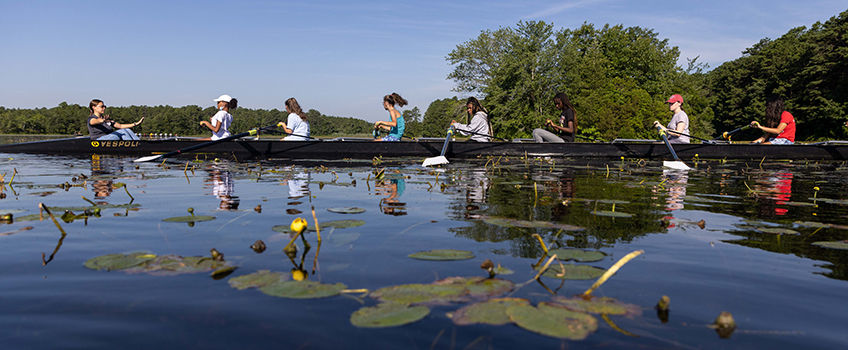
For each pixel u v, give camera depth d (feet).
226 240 5.48
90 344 2.80
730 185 12.73
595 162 22.74
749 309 3.47
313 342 2.85
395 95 26.63
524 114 93.76
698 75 166.30
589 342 2.85
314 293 3.65
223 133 25.70
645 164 21.68
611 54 117.50
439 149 25.18
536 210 7.92
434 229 6.22
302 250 5.05
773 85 124.16
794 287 3.97
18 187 10.82
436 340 2.89
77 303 3.47
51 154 26.05
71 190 10.31
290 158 24.97
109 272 4.22
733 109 137.59
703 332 3.02
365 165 19.45
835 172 17.98
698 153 24.94
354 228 6.27
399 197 9.46
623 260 3.66
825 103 99.50
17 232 5.88
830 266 4.62
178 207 7.98
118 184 11.32
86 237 5.62
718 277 4.23
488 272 4.25
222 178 13.32
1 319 3.17
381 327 3.08
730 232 6.23
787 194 10.77
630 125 99.55
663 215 7.57
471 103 26.63
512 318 3.15
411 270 4.33
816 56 100.53
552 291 3.77
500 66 93.40
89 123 26.27
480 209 7.97
